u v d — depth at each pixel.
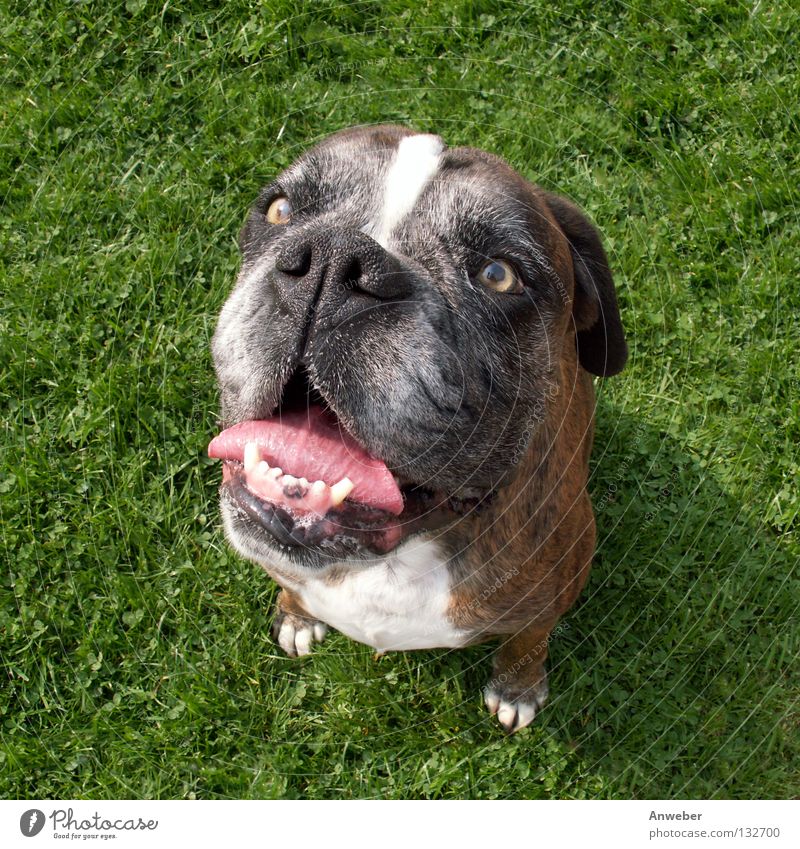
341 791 0.75
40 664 0.76
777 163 0.91
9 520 0.79
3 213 0.89
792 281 0.88
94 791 0.74
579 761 0.76
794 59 0.95
